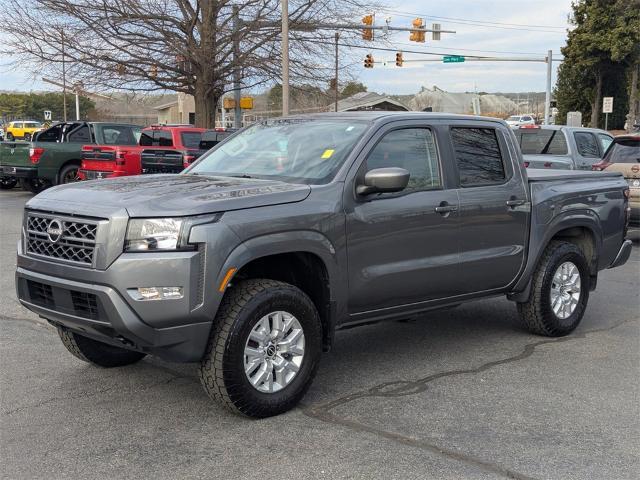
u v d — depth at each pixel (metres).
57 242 4.30
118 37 23.91
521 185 6.14
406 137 5.40
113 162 15.92
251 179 5.06
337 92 28.02
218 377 4.24
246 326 4.27
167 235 4.04
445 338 6.50
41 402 4.74
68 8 23.12
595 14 46.50
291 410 4.62
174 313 4.03
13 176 18.20
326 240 4.67
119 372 5.37
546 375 5.43
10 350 5.89
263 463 3.85
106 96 28.62
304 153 5.23
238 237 4.21
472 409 4.68
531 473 3.77
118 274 4.00
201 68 24.78
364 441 4.15
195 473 3.73
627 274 9.82
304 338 4.62
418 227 5.27
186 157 15.51
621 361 5.81
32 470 3.76
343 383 5.20
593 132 14.94
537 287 6.31
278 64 25.25
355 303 4.99
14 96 87.31
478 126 5.96
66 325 4.50
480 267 5.78
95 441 4.13
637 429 4.38
